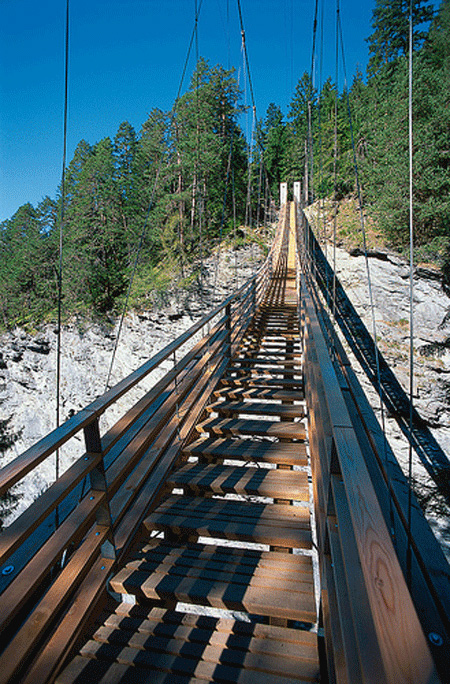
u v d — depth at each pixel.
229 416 4.14
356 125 25.36
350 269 18.36
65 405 31.84
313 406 2.70
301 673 1.53
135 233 33.59
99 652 1.64
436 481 15.70
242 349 6.49
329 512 1.50
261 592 1.92
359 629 0.83
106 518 2.01
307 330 4.30
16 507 25.80
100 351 30.11
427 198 15.73
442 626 0.83
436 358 16.17
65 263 31.81
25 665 1.51
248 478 2.90
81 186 35.69
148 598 2.07
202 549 2.26
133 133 41.25
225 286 25.83
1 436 33.75
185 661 1.61
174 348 2.91
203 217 30.91
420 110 15.25
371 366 17.44
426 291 16.34
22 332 32.69
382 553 0.80
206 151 28.55
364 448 1.65
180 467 3.12
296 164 49.25
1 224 59.78
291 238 28.67
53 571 1.84
